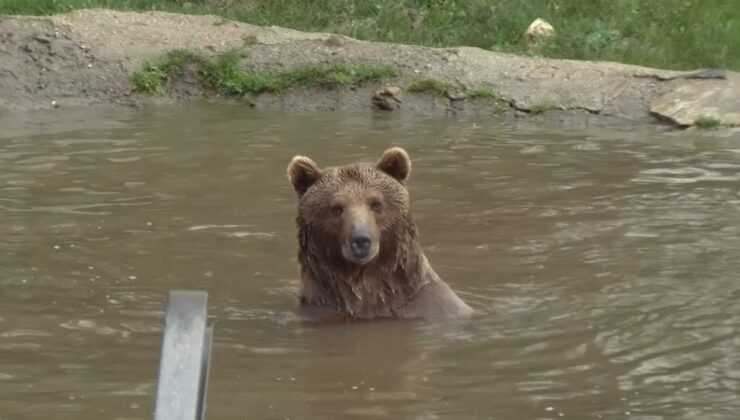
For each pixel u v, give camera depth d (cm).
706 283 967
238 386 768
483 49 1823
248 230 1113
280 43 1805
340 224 879
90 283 970
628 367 798
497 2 1969
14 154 1380
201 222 1134
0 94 1697
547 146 1436
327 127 1548
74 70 1752
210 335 440
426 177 1292
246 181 1271
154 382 768
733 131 1502
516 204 1195
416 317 907
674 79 1634
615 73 1670
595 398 745
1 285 960
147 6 2022
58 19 1847
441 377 786
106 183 1258
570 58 1806
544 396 749
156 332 865
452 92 1666
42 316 895
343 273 902
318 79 1716
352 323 897
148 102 1714
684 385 766
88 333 860
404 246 904
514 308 924
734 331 862
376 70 1711
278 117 1617
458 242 1085
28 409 720
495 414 720
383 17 1973
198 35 1838
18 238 1075
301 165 915
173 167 1327
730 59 1792
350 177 900
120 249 1052
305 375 791
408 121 1588
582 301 934
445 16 1958
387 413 722
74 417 708
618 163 1349
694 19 1894
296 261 1039
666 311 905
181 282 980
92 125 1555
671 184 1260
